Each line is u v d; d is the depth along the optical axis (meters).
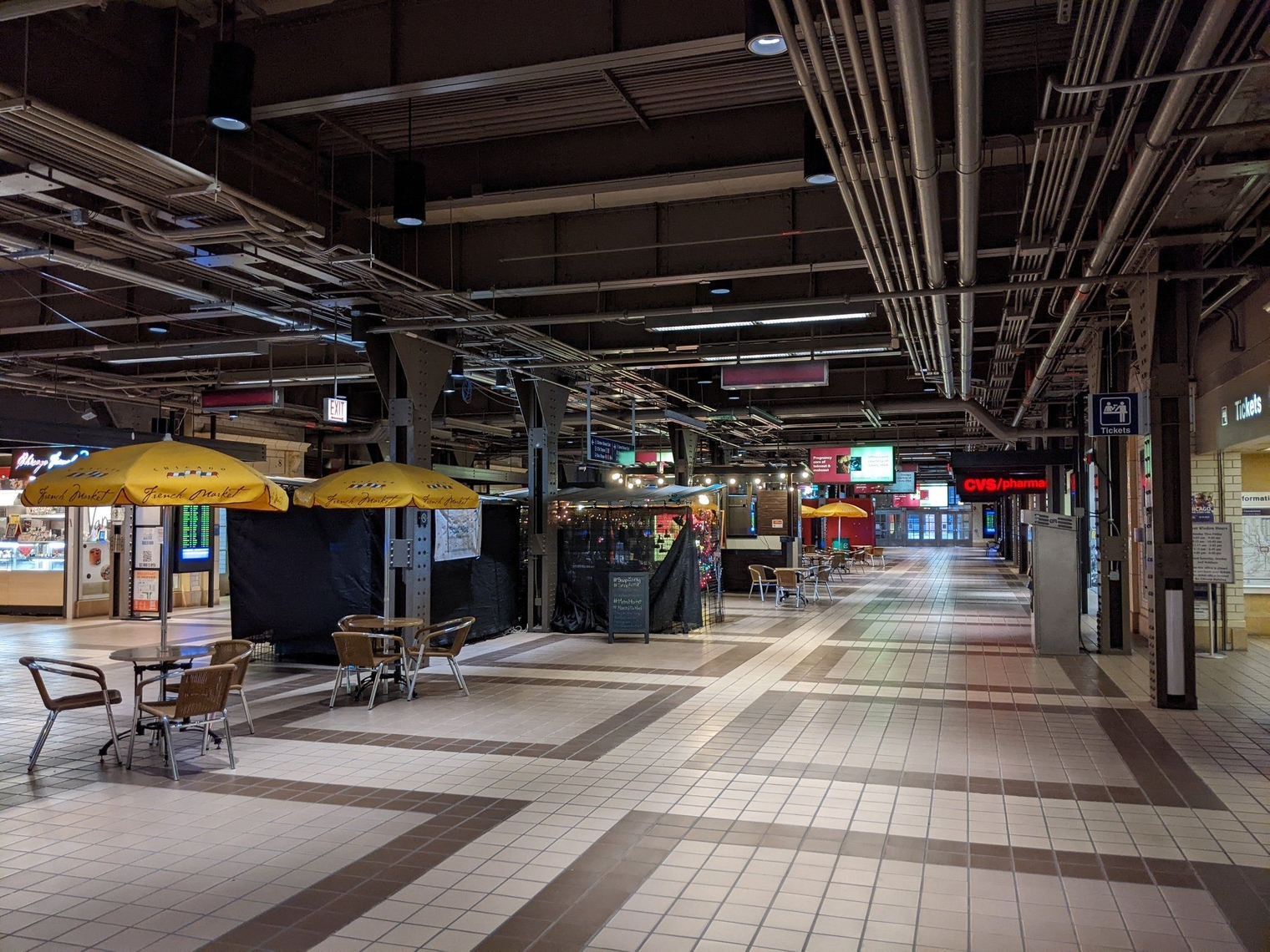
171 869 4.64
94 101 6.29
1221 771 6.46
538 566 15.20
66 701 6.64
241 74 5.70
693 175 8.09
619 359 13.84
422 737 7.57
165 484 6.81
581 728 7.87
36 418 18.20
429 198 8.85
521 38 6.41
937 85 7.30
